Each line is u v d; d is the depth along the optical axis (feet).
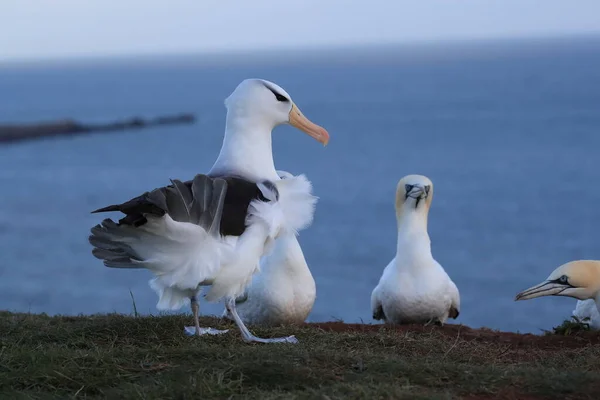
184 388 17.38
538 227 133.28
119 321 24.57
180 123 446.19
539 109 414.82
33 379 18.69
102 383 18.56
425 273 29.73
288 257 27.37
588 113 379.55
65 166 263.49
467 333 26.63
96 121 472.85
